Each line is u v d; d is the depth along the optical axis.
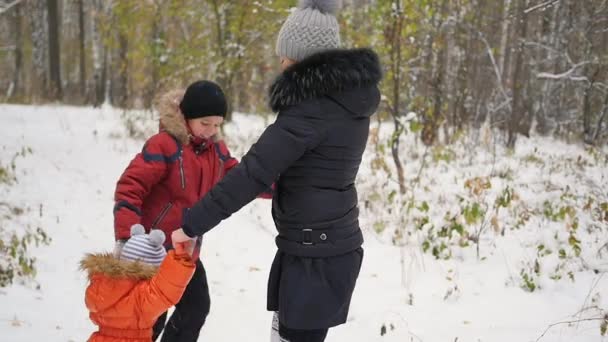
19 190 7.23
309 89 2.41
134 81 17.69
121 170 8.95
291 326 2.59
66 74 34.34
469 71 14.51
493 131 13.12
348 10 8.73
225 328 4.08
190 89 2.96
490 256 5.32
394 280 4.86
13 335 3.63
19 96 19.08
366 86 2.54
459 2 11.05
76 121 13.96
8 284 4.41
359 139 2.58
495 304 4.34
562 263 4.99
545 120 16.59
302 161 2.51
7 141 10.12
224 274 5.12
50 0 23.22
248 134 12.98
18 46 29.05
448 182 8.21
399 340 3.82
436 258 5.32
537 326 3.93
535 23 15.27
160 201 2.98
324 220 2.55
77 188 7.77
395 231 5.80
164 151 2.92
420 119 10.48
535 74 15.34
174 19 14.28
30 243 5.48
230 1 12.20
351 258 2.65
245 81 15.27
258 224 6.60
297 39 2.53
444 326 4.00
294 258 2.62
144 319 2.47
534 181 8.14
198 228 2.38
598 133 13.40
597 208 6.10
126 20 13.95
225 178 2.39
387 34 7.98
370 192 7.43
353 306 4.39
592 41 13.60
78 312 4.13
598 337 3.68
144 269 2.46
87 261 2.52
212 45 12.96
